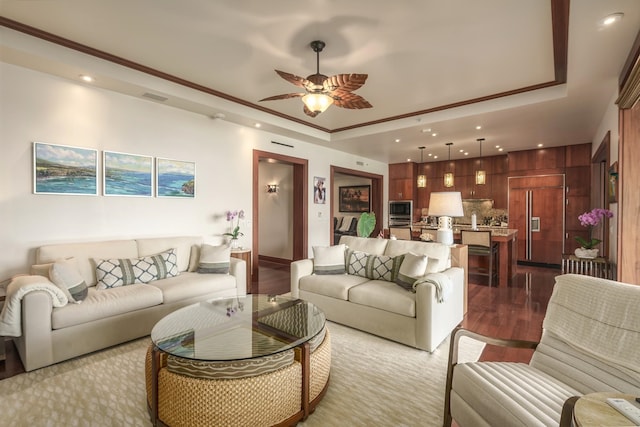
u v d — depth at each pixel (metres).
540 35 2.68
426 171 9.04
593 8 2.15
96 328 2.66
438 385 2.23
